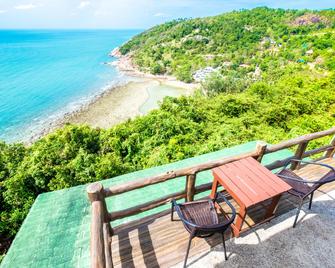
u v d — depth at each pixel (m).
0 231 8.71
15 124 25.05
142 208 2.94
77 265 3.01
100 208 2.29
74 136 13.55
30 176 9.85
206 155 5.73
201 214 2.76
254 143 6.34
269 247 2.86
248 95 20.45
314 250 2.85
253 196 2.54
